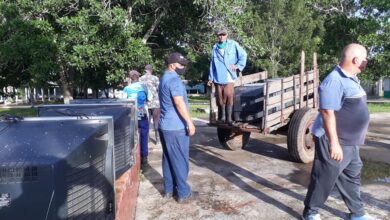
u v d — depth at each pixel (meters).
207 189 5.36
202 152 7.97
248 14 14.45
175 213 4.46
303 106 7.19
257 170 6.40
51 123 2.25
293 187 5.41
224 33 6.69
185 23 15.56
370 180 5.73
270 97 6.47
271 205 4.70
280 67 27.45
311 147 6.81
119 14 12.20
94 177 2.04
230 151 8.06
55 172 1.54
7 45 12.59
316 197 3.92
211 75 6.96
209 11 13.69
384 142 9.23
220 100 6.93
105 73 15.68
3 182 1.52
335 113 3.71
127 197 3.43
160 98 4.69
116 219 2.51
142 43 12.96
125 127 3.52
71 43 12.63
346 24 22.56
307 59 26.58
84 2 13.14
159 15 15.04
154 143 9.10
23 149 1.72
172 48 16.75
